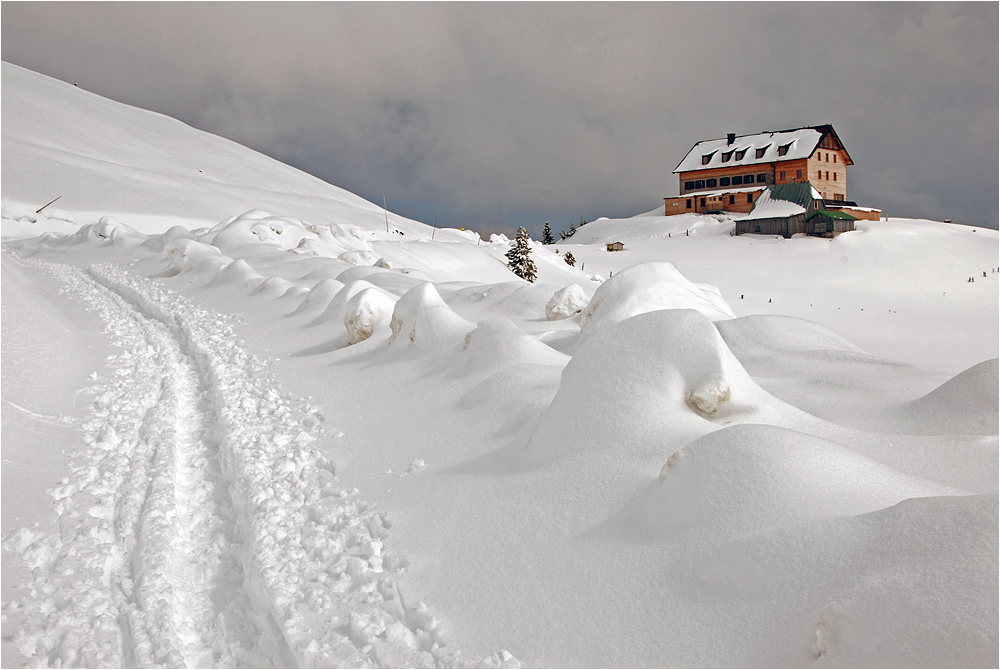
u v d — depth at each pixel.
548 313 14.46
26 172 44.41
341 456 6.40
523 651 3.22
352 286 13.31
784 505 3.27
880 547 2.73
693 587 3.17
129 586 4.07
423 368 8.87
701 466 3.67
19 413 6.80
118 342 11.42
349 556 4.34
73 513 4.92
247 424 7.28
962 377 5.57
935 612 2.33
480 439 6.06
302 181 87.12
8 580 4.06
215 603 4.16
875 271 58.81
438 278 36.72
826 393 6.66
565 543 3.91
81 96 85.44
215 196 55.78
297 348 11.50
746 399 5.10
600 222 110.44
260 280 17.31
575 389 5.17
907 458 4.73
